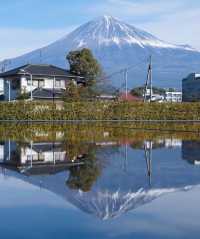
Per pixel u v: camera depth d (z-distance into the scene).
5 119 50.00
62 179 11.95
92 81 65.50
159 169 13.84
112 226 7.48
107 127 38.28
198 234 7.07
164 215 8.16
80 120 52.19
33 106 50.56
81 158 16.61
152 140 24.50
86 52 65.56
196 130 33.88
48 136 27.27
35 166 14.50
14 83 60.22
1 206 8.83
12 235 7.02
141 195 9.86
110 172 13.21
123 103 54.28
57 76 60.56
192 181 11.62
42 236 6.97
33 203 9.07
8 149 19.62
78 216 8.08
